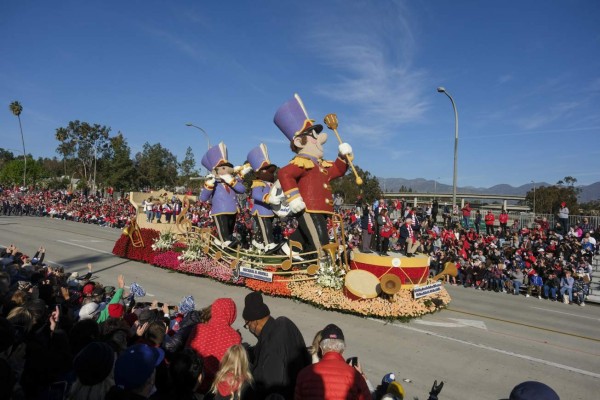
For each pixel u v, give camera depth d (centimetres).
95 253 1895
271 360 400
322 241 1152
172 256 1555
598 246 2056
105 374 325
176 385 337
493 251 1731
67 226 3103
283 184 1112
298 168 1128
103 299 767
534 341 952
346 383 331
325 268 1130
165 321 644
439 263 1834
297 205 1093
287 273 1177
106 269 1551
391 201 2764
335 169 1198
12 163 7800
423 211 2562
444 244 2044
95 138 7675
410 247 1190
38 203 4256
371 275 1086
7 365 301
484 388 686
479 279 1700
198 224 2483
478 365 784
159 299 1157
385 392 475
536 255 1812
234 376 360
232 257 1351
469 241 2052
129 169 6059
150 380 320
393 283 1015
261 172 1374
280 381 392
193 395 352
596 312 1355
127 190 6072
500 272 1642
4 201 4003
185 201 1677
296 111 1195
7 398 292
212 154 1470
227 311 480
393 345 867
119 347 446
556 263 1568
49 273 873
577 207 4981
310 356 449
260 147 1451
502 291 1645
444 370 752
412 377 714
